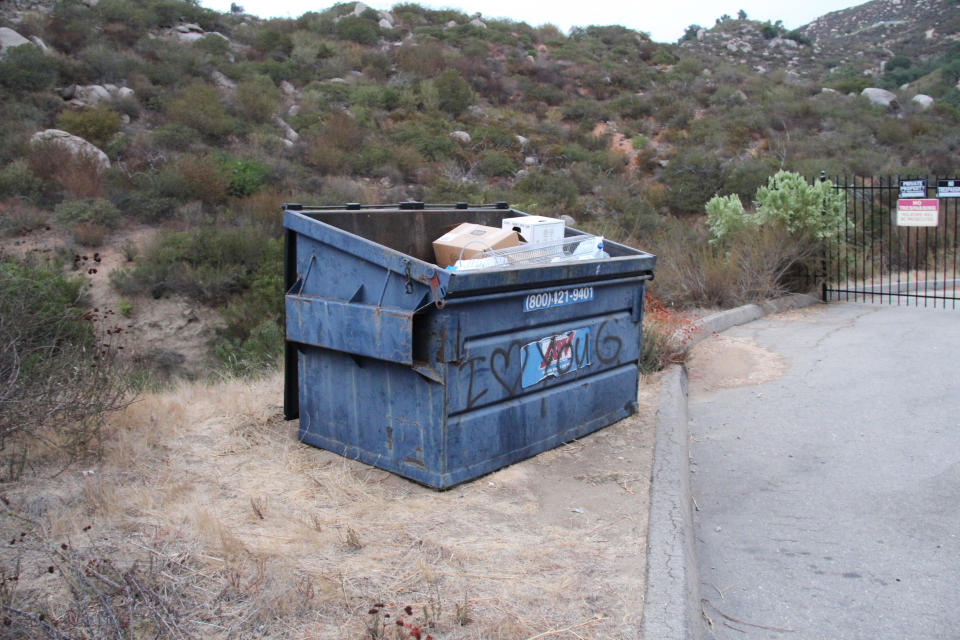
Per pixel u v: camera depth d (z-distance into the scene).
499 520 3.73
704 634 3.04
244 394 5.66
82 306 13.80
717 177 26.95
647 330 7.07
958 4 84.62
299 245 4.59
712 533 4.07
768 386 6.66
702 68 45.91
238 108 25.92
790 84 44.09
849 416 5.75
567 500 4.00
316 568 3.19
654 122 36.34
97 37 28.33
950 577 3.47
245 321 14.68
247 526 3.57
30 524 3.46
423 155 26.73
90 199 17.73
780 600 3.36
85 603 2.72
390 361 4.05
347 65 34.78
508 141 29.80
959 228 15.50
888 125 33.34
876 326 8.64
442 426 3.98
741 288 10.06
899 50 75.50
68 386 4.37
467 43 40.88
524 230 5.10
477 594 3.03
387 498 3.97
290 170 22.08
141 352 13.64
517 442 4.46
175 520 3.56
